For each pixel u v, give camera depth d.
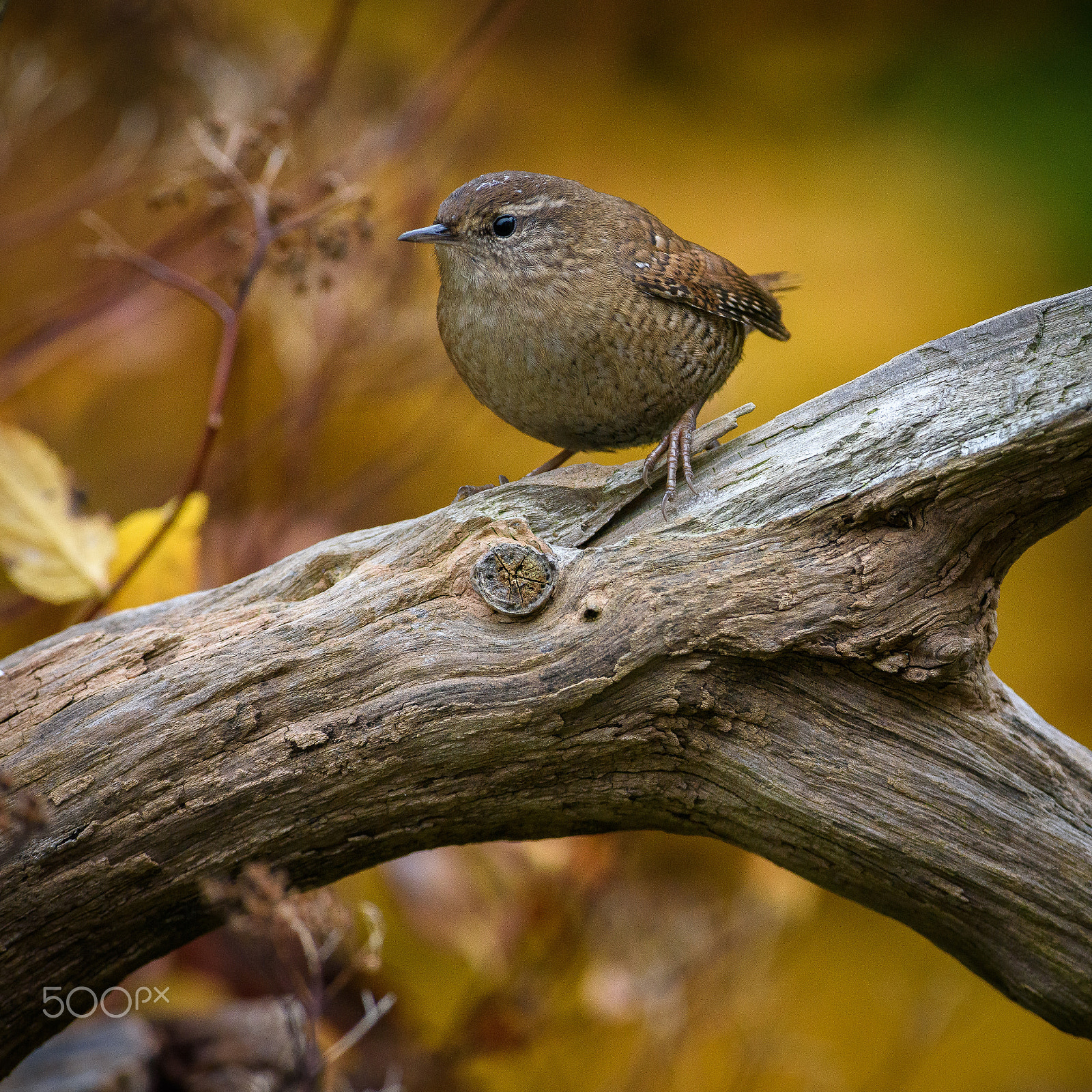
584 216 5.71
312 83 8.09
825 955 10.05
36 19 9.24
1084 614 11.55
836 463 4.58
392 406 10.53
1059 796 4.68
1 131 8.89
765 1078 8.28
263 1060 6.21
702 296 5.80
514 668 4.49
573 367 5.69
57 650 4.65
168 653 4.62
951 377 4.56
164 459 10.00
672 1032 7.59
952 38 13.70
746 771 4.64
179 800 4.42
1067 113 13.19
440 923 6.63
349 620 4.59
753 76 13.55
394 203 8.59
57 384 8.80
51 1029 4.66
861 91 13.66
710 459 4.87
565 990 7.37
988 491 4.44
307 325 8.22
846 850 4.68
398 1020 7.11
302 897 4.84
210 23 8.89
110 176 8.98
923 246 12.41
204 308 9.08
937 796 4.59
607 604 4.50
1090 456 4.38
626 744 4.60
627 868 7.64
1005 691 4.86
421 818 4.68
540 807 4.76
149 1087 5.92
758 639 4.45
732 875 8.72
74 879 4.36
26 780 4.38
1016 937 4.70
